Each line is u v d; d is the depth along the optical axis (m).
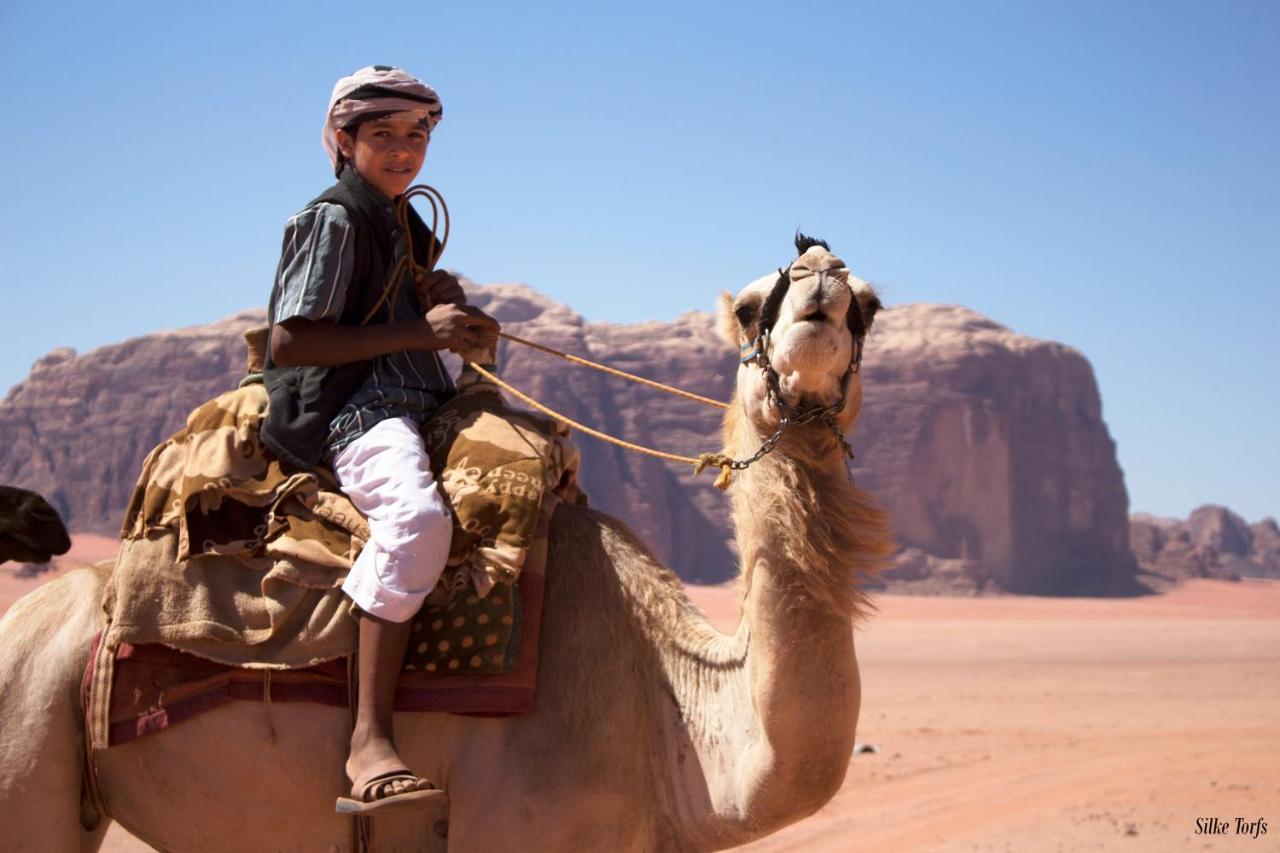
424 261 5.11
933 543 175.62
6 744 4.64
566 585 4.67
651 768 4.57
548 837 4.37
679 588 4.82
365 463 4.59
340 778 4.50
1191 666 43.97
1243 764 17.22
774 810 4.32
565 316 194.88
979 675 38.62
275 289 4.81
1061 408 190.50
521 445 4.72
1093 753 18.44
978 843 12.13
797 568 4.25
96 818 4.84
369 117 4.86
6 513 5.01
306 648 4.50
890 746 19.31
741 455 4.55
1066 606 146.00
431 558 4.41
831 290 4.19
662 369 184.88
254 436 4.81
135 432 195.62
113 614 4.63
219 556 4.64
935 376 180.38
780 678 4.24
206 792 4.60
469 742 4.47
